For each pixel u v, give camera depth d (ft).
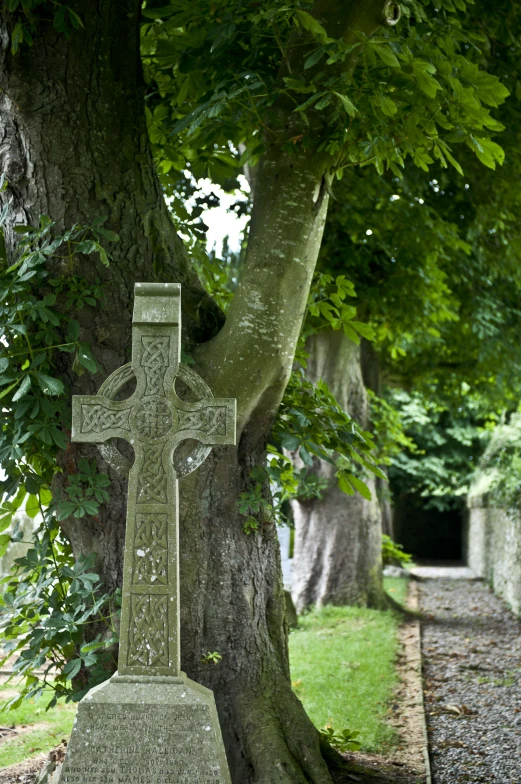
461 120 18.43
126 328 18.11
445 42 18.92
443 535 104.53
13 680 27.48
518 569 46.68
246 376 18.16
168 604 14.37
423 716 25.35
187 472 14.82
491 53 30.37
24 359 17.31
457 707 26.63
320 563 46.29
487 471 63.87
